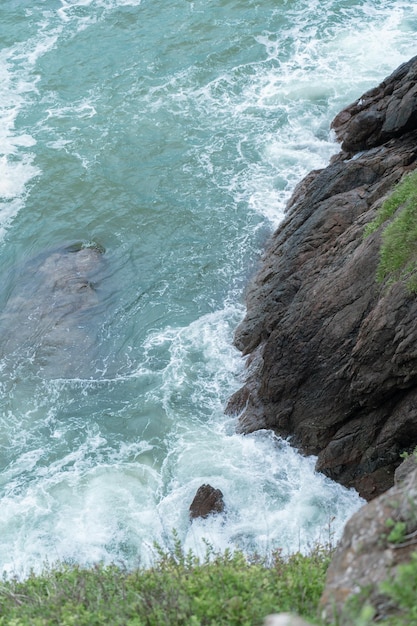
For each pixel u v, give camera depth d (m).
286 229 18.94
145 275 20.33
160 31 29.28
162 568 9.25
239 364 17.34
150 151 24.27
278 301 16.80
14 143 24.92
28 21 30.39
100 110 26.00
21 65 28.19
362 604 6.47
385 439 13.34
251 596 7.71
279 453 15.06
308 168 22.75
